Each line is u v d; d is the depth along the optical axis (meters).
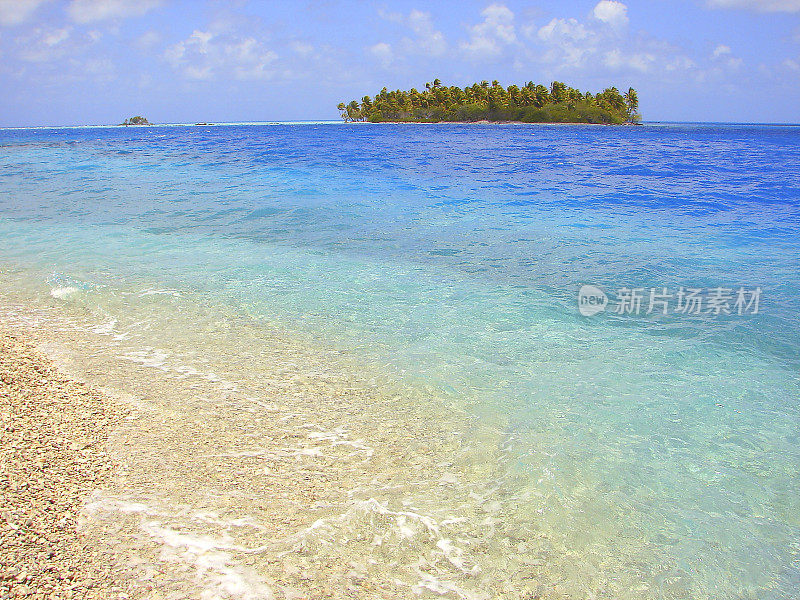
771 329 7.29
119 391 5.66
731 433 5.05
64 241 12.13
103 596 3.10
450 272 9.88
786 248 11.29
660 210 15.67
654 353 6.65
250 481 4.25
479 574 3.49
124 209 15.95
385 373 6.15
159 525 3.71
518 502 4.13
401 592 3.32
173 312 7.97
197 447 4.70
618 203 16.80
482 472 4.47
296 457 4.61
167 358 6.50
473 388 5.82
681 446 4.86
